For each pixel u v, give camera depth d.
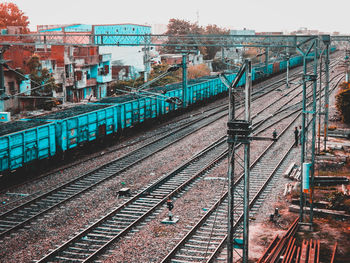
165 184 19.88
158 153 25.72
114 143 28.92
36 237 14.12
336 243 14.15
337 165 23.33
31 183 19.86
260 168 22.66
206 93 44.19
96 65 52.59
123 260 12.45
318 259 12.57
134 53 58.97
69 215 16.00
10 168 19.47
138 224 15.20
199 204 17.19
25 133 20.33
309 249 13.45
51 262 12.38
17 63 42.44
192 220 15.54
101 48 58.47
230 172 9.52
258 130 32.00
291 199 18.00
